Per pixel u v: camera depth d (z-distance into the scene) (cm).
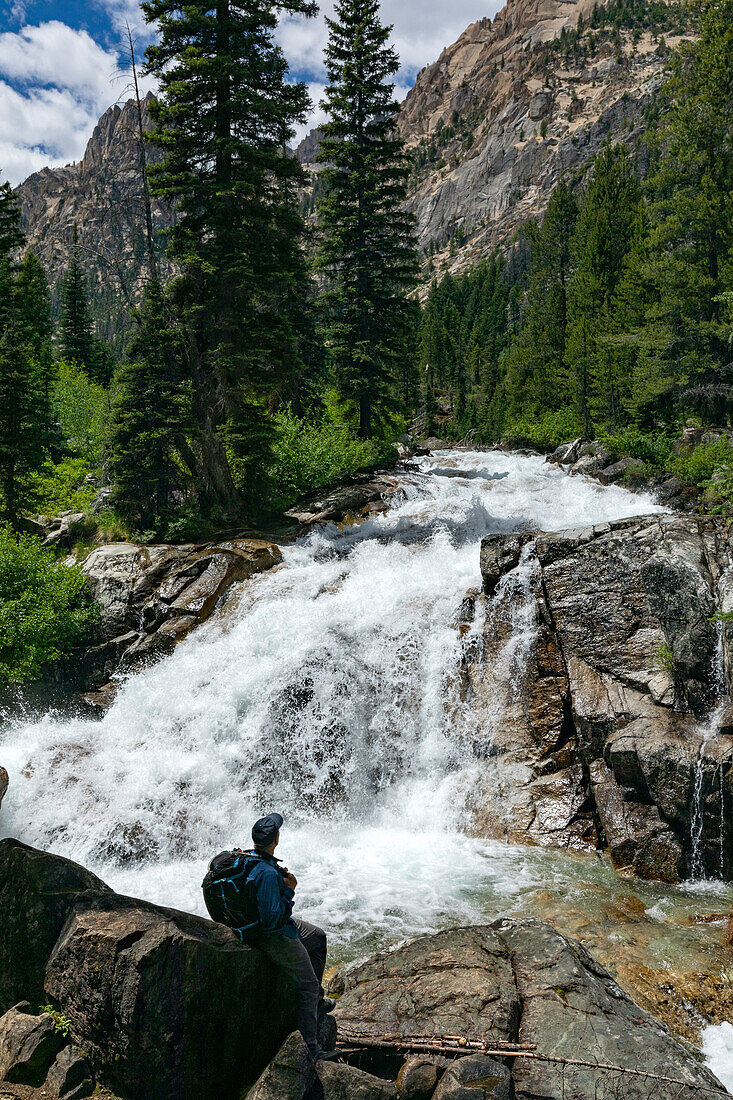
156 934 473
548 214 6294
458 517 2248
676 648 1199
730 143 3400
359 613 1606
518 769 1270
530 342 6556
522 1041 563
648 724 1147
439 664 1430
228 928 512
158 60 2344
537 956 660
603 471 2759
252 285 2261
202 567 1889
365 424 3728
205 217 2350
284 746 1338
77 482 3059
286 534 2212
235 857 506
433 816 1254
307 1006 518
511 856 1117
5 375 2362
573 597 1360
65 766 1263
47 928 524
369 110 3706
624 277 4709
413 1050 554
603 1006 599
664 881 1037
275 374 2461
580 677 1278
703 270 3441
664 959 813
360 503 2420
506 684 1373
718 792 1041
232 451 2498
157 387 2261
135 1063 450
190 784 1248
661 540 1327
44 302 5638
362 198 3741
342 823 1258
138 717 1454
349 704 1389
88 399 4212
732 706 1113
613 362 4222
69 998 491
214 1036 475
